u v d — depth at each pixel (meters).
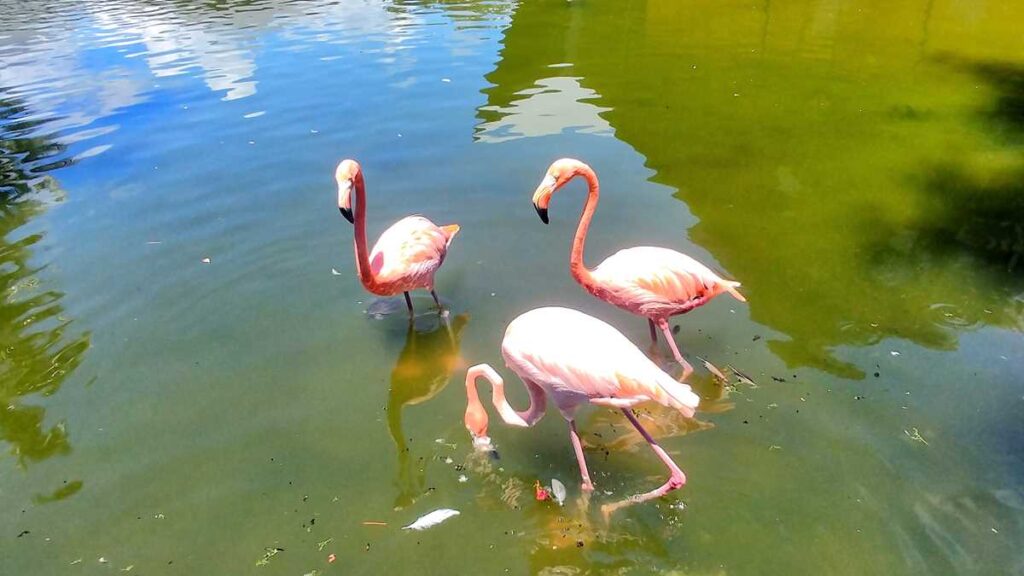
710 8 11.98
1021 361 3.95
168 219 5.58
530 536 3.12
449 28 10.88
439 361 4.25
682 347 4.21
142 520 3.20
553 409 3.90
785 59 9.42
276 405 3.90
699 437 3.59
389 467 3.50
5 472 3.43
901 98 8.04
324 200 5.84
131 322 4.48
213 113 7.53
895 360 3.99
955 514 3.08
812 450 3.45
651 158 6.55
